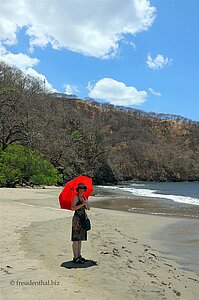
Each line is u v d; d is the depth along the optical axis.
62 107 92.69
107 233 12.98
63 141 69.56
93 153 83.69
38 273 6.93
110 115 168.88
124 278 7.03
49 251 9.02
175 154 132.00
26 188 41.06
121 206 26.30
